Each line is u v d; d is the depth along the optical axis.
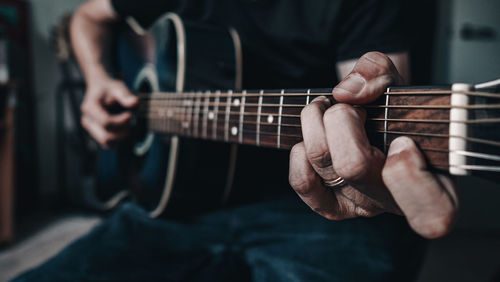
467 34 1.42
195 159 0.61
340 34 0.58
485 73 1.43
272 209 0.60
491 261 1.21
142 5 0.77
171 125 0.61
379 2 0.54
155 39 0.69
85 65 0.81
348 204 0.39
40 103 1.88
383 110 0.36
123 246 0.59
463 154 0.33
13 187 1.30
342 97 0.36
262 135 0.44
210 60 0.61
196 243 0.59
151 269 0.56
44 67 1.89
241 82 0.61
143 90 0.74
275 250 0.54
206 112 0.53
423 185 0.33
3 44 1.44
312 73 0.61
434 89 0.34
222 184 0.62
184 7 0.69
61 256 0.58
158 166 0.65
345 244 0.52
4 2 1.71
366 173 0.35
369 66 0.36
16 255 1.22
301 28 0.60
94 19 0.84
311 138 0.36
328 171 0.37
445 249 1.32
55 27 1.73
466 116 0.33
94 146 1.55
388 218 0.57
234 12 0.65
